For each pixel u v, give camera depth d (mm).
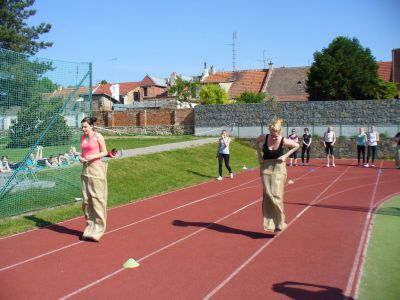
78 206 11391
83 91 12523
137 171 16078
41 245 7859
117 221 9742
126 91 72312
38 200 11109
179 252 7320
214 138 32031
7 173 11680
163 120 38156
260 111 33000
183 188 14852
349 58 40531
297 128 31375
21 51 30203
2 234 8586
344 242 7840
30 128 11672
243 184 16000
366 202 12156
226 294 5492
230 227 9148
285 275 6148
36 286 5848
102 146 8148
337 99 41281
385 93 40625
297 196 13312
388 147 28531
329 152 23328
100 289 5715
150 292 5590
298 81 53125
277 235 8430
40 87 11266
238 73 57875
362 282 5828
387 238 8047
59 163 12469
